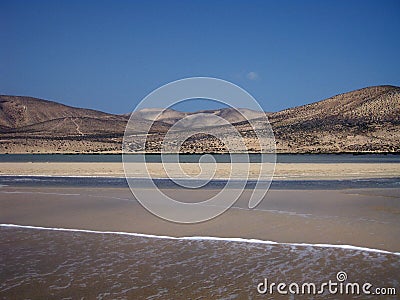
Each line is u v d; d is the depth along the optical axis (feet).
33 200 59.77
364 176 96.27
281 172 104.42
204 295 25.98
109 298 25.63
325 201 57.06
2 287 27.37
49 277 29.04
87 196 63.21
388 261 31.40
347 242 36.29
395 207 52.11
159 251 34.60
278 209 51.26
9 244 36.96
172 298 25.58
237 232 40.22
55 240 38.17
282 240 37.24
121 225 43.70
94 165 135.85
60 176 100.83
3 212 50.93
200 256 33.19
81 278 28.78
